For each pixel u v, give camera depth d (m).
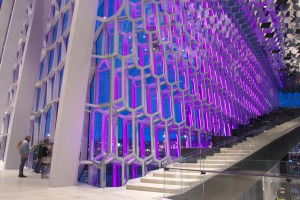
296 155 24.38
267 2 23.84
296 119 28.23
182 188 8.41
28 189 9.03
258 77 37.81
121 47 12.53
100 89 11.76
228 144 15.11
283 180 7.30
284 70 46.78
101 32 12.22
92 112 11.49
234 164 10.27
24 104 15.88
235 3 24.62
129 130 12.50
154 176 11.55
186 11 19.52
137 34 14.09
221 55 24.72
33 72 16.28
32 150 16.11
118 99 11.49
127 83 12.38
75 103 10.35
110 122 10.98
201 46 20.83
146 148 13.44
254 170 9.23
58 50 14.88
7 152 15.47
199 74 19.91
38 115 15.80
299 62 41.94
